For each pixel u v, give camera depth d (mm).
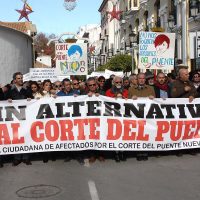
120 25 48906
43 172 8062
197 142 9219
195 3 22219
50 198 6430
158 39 12094
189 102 9188
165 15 29734
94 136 8898
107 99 8914
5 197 6512
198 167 8242
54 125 8852
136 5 39406
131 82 10836
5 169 8391
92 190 6781
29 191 6812
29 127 8797
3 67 27750
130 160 8992
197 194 6500
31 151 8789
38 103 8836
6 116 8750
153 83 11109
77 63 14102
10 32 28562
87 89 10570
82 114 8891
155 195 6473
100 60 67000
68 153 9547
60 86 11570
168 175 7668
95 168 8297
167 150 9102
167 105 9086
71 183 7250
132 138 8953
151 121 9008
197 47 12742
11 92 9531
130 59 38719
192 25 23844
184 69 9398
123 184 7113
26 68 31922
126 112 8945
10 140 8742
